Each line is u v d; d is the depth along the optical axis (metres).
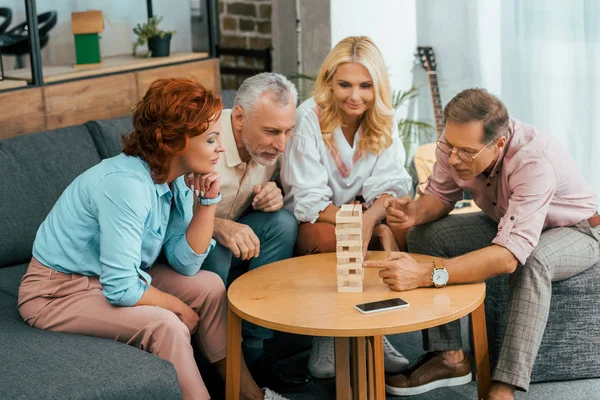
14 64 3.63
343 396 2.21
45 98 3.25
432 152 4.19
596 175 4.12
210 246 2.49
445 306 2.20
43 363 2.04
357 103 2.78
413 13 4.63
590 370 2.75
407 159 4.58
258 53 4.59
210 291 2.42
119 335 2.21
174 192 2.41
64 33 3.80
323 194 2.86
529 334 2.47
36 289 2.27
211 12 3.97
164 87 2.18
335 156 2.92
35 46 3.20
